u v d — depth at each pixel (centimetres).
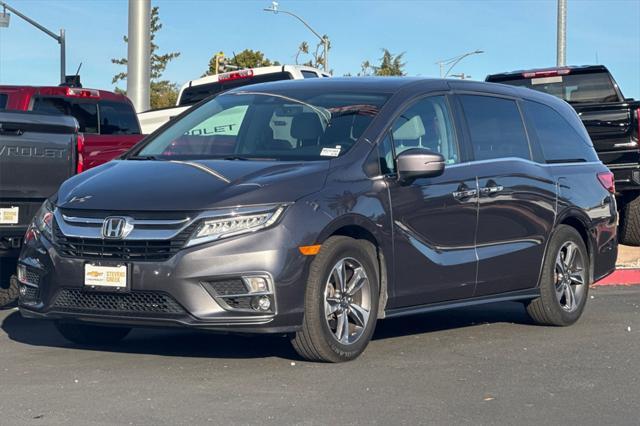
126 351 777
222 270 674
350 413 587
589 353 787
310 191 710
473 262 830
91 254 701
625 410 605
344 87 839
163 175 729
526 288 898
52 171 959
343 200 725
